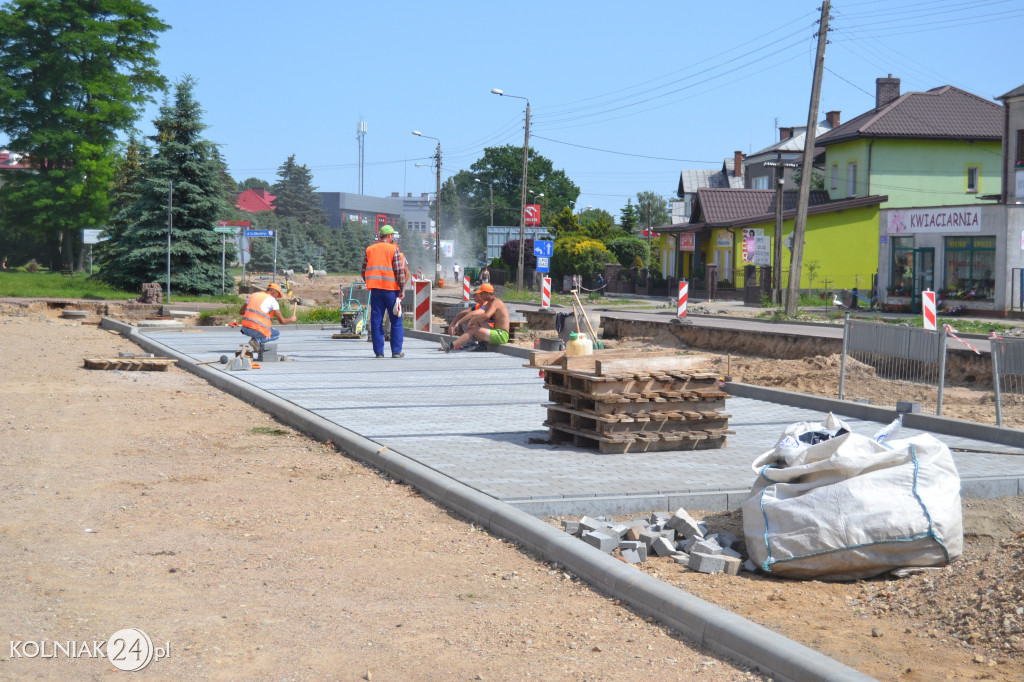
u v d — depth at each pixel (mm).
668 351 9805
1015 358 10656
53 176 58656
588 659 4348
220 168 43375
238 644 4488
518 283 56469
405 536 6445
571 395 9344
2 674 4066
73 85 59000
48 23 58125
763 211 56031
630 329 30734
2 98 56406
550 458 8664
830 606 5211
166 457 9070
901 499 5695
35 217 58094
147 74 61156
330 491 7773
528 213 77875
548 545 5918
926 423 10656
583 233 69000
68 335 24672
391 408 11844
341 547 6137
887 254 39625
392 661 4309
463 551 6113
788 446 6469
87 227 58938
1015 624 4566
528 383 14938
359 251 116938
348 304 24344
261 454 9320
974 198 52469
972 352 17750
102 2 58344
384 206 173875
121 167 58312
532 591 5336
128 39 60906
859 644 4598
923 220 37406
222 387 14477
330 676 4141
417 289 24938
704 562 5738
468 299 28656
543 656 4383
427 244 132750
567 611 5008
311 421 10578
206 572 5555
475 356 19688
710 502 7184
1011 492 7711
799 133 75625
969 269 35812
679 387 9266
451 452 8906
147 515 6855
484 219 130125
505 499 6910
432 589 5340
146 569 5586
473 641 4566
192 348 20250
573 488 7336
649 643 4562
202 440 9992
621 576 5215
